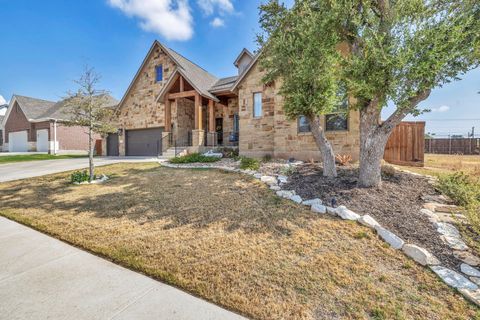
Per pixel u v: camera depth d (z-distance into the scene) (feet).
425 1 15.40
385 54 14.60
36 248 12.60
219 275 9.86
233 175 26.18
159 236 13.50
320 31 18.70
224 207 17.37
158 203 18.97
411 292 8.69
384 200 16.38
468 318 7.57
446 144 63.77
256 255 11.21
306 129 34.30
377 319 7.52
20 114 84.38
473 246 11.30
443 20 14.61
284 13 21.75
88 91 28.68
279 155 36.04
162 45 59.36
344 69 17.29
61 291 8.87
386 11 16.75
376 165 18.45
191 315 7.68
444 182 17.49
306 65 18.70
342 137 31.09
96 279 9.70
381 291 8.75
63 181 28.63
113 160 47.62
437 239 11.92
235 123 55.72
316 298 8.47
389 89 15.17
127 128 65.36
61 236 13.89
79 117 28.58
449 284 9.00
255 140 40.04
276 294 8.70
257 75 39.96
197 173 28.45
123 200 20.20
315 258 10.82
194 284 9.31
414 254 10.60
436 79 15.03
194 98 52.80
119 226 15.10
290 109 21.58
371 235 12.44
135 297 8.57
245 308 8.04
